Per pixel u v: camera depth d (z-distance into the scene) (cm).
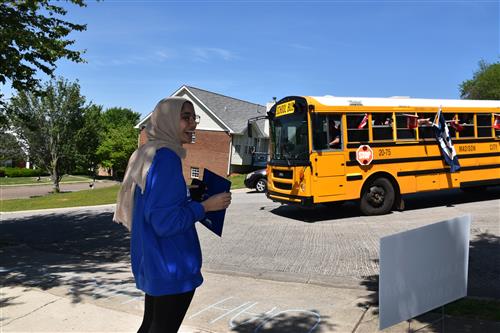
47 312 483
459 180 1268
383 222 1060
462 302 469
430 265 338
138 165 245
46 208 2097
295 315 460
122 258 859
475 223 974
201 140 3669
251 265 730
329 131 1102
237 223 1161
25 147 3569
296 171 1114
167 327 246
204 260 776
